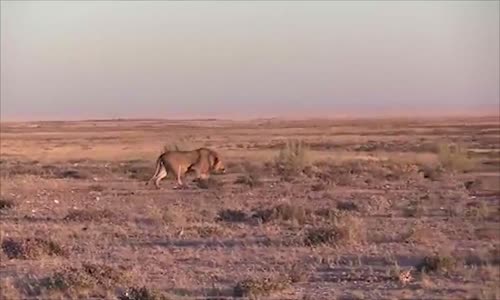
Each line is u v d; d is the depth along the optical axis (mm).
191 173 75438
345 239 39219
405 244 38781
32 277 32062
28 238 39906
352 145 167875
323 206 55188
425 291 28625
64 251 37781
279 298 27953
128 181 80938
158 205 58125
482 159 112188
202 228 44344
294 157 91312
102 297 28578
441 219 48219
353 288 29594
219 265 34781
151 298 27406
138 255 37312
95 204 59531
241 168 94562
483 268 31469
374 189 69625
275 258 35781
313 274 32406
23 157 143250
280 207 49125
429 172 85188
